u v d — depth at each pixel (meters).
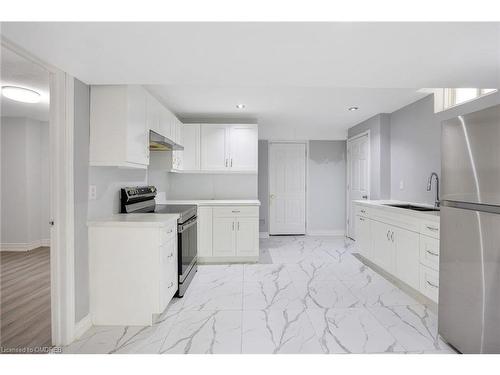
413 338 2.15
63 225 2.05
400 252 3.07
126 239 2.31
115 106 2.33
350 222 5.69
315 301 2.80
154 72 2.05
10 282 3.28
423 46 1.65
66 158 2.05
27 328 2.26
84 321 2.25
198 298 2.87
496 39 1.54
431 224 2.57
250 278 3.46
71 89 2.08
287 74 2.12
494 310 1.66
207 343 2.08
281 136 5.86
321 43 1.61
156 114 3.12
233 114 4.48
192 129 4.47
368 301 2.81
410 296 2.93
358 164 5.29
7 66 2.53
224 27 1.43
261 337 2.16
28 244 4.75
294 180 5.98
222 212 4.11
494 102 2.60
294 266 3.93
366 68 2.00
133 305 2.33
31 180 4.82
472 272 1.81
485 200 1.72
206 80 2.23
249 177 4.89
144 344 2.07
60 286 2.05
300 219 6.00
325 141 5.99
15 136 4.72
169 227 2.55
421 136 3.69
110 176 2.69
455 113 3.10
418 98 3.67
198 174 4.87
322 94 3.46
